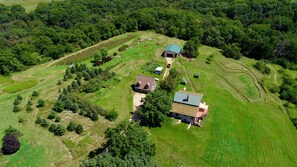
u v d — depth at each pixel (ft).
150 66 337.93
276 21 462.60
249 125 261.44
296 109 291.79
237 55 379.35
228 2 595.88
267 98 304.50
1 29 485.15
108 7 593.01
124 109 264.93
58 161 205.46
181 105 255.91
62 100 261.03
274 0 558.56
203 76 328.90
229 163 216.33
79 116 251.19
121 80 307.99
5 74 317.01
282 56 393.29
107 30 423.23
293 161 229.86
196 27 425.28
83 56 365.20
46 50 360.07
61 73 321.52
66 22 519.19
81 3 597.11
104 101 274.16
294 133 262.67
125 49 380.17
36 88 291.38
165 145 226.17
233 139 240.32
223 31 419.95
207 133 242.78
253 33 415.85
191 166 209.56
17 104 264.31
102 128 238.48
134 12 473.67
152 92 256.73
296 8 514.68
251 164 218.59
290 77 344.49
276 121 273.33
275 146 241.55
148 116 240.73
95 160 167.94
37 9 556.92
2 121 242.78
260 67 354.95
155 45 396.16
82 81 297.33
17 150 212.43
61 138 226.38
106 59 346.33
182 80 313.32
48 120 244.01
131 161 166.61
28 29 485.56
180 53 374.22
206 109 266.36
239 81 328.08
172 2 641.81
